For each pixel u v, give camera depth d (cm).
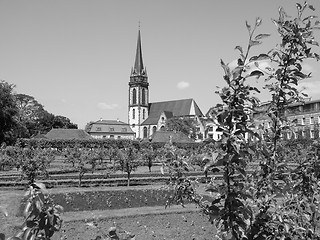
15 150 3756
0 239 315
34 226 306
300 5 438
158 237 1202
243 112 381
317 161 539
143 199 1933
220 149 387
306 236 488
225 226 397
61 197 1881
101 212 1535
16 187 2356
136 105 16025
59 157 6153
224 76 381
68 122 13975
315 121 6912
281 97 451
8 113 5797
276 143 455
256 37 382
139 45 16550
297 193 532
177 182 488
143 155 3688
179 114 14612
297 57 438
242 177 414
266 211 438
